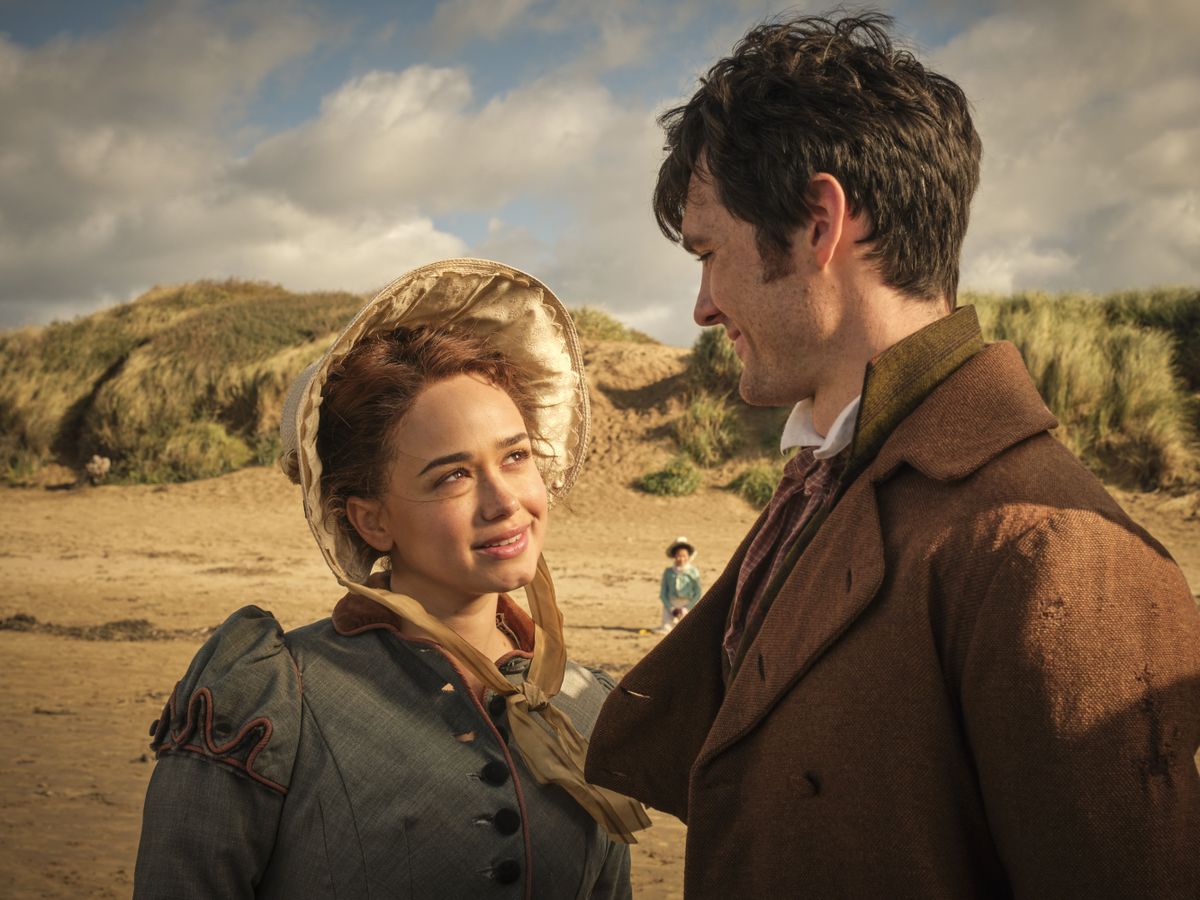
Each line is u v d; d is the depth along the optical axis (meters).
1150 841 0.90
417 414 1.44
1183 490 15.05
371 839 1.33
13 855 4.27
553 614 1.64
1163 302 19.56
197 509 19.38
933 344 1.20
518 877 1.38
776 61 1.28
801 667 1.12
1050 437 1.16
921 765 1.03
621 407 20.75
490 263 1.57
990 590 1.00
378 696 1.43
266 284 34.53
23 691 7.47
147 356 24.86
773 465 18.03
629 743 1.45
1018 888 0.97
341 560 1.52
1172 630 0.98
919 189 1.23
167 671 8.30
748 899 1.13
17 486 22.36
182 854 1.27
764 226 1.26
